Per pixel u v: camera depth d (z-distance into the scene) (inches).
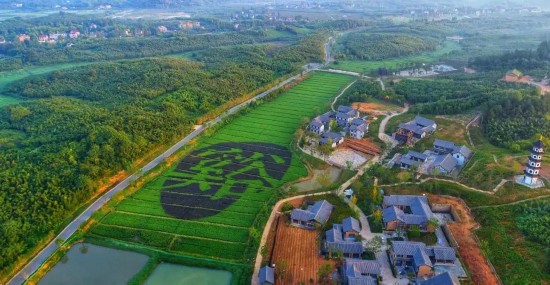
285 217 6063.0
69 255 5418.3
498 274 4822.8
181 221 6063.0
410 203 6117.1
